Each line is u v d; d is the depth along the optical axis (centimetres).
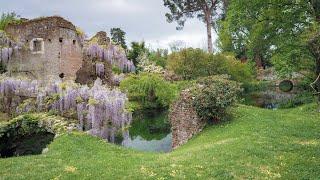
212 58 4647
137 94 3947
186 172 1280
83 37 3744
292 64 2425
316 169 1324
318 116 2425
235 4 2514
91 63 3838
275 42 2503
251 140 1739
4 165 1377
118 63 4278
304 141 1745
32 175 1237
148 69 5328
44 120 2070
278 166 1359
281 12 2403
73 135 1909
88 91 2192
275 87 5016
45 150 1712
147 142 2527
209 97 2292
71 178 1212
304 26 2373
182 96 2397
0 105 2411
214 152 1538
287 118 2375
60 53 3519
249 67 4994
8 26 3547
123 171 1296
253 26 2539
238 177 1244
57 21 3494
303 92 3694
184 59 4688
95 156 1572
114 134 2180
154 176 1234
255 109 2730
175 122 2392
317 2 2309
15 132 2042
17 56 3378
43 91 2281
